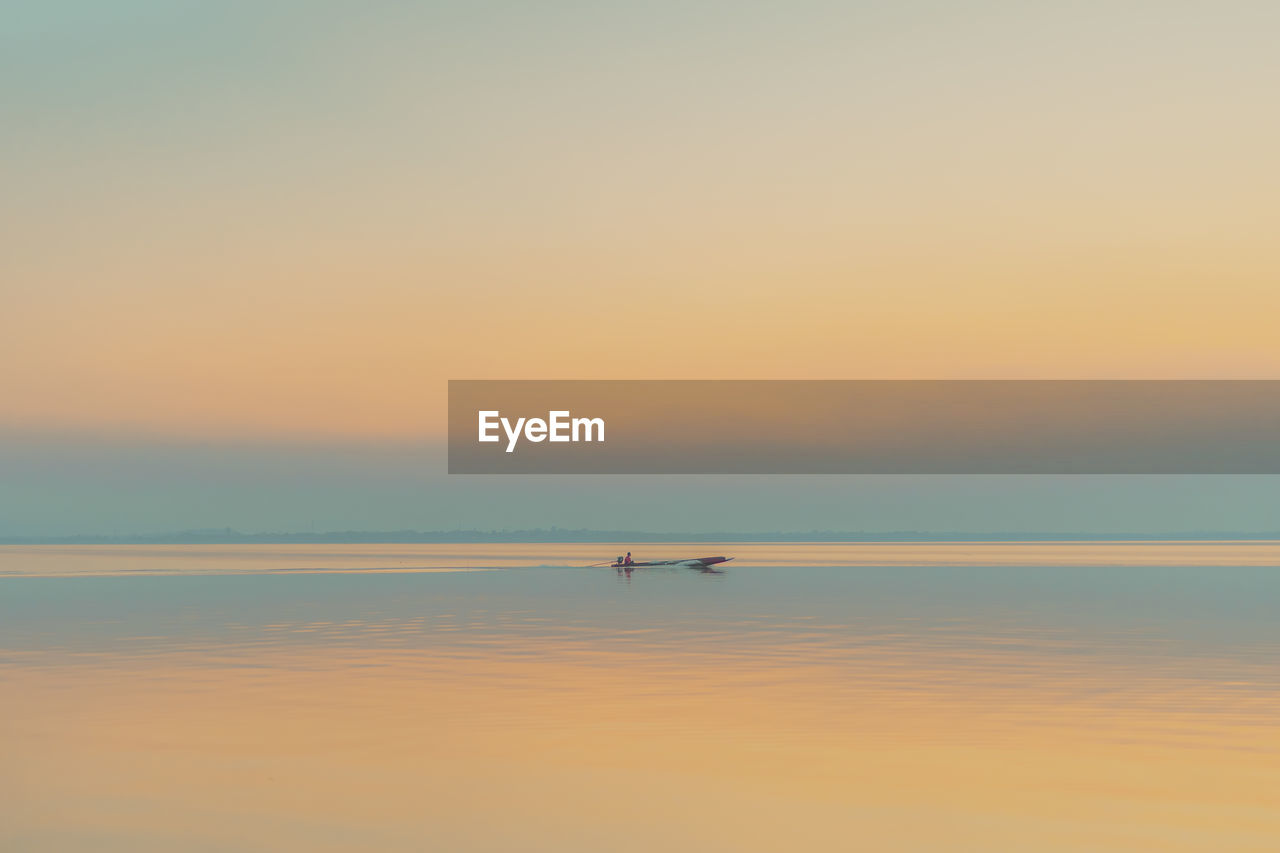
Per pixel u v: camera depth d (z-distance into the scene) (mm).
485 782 25281
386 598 91750
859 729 31094
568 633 59719
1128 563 190250
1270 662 45531
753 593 97125
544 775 25891
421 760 27359
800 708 34469
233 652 50625
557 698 36406
